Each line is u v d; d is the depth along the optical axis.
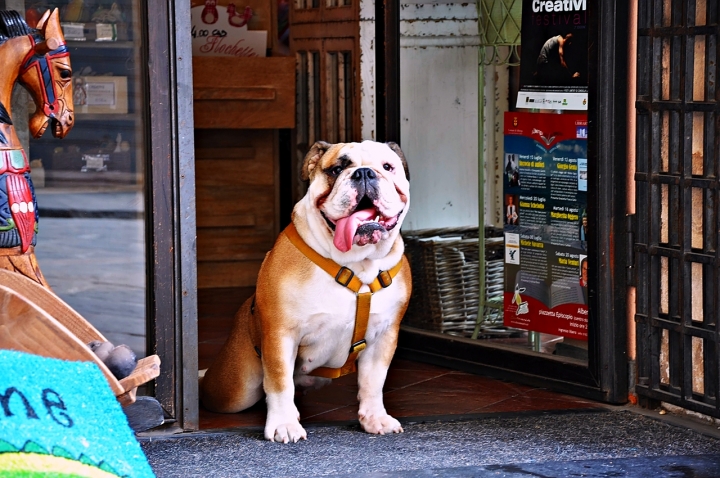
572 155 3.88
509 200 4.17
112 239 3.12
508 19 4.23
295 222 3.04
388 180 2.85
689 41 3.27
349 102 5.20
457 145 4.52
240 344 3.32
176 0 3.02
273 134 5.93
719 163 3.18
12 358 1.96
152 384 3.16
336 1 5.29
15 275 2.35
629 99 3.52
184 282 3.13
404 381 3.97
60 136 2.50
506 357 3.96
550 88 3.96
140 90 3.08
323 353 3.14
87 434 1.96
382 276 3.01
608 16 3.48
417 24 4.37
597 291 3.59
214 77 5.62
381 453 2.99
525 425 3.34
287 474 2.78
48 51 2.42
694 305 3.36
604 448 3.07
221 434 3.17
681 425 3.34
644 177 3.47
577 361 3.74
